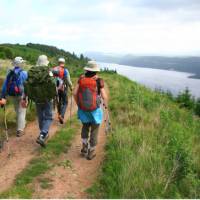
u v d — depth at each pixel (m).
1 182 3.41
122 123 5.86
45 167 3.73
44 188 3.28
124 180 3.23
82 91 3.88
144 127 5.41
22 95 4.75
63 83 5.86
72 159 4.07
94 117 3.91
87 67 3.90
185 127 6.84
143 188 3.18
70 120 5.91
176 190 3.31
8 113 5.78
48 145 4.49
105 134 5.26
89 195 3.18
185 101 15.16
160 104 8.10
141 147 4.11
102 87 3.93
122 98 8.65
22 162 3.93
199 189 3.36
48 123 4.46
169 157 4.02
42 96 4.30
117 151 4.03
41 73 4.30
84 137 4.15
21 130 4.98
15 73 4.70
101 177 3.48
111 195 3.08
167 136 4.95
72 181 3.47
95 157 4.16
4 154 4.20
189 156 3.94
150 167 3.59
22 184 3.33
